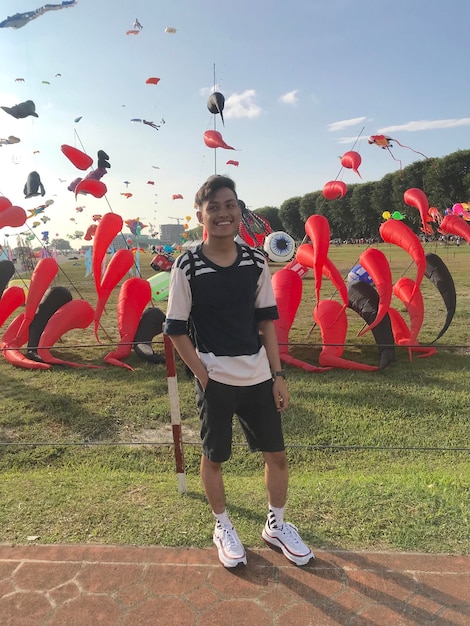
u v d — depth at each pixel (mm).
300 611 2020
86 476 3557
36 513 2816
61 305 7457
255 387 2207
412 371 6367
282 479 2350
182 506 2863
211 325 2158
